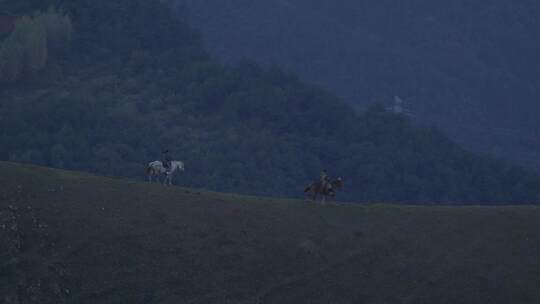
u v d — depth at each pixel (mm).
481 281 47531
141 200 50219
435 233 51406
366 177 178000
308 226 50250
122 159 159250
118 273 44156
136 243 46344
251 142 177625
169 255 45938
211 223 49000
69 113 168375
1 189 48438
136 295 43094
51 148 151125
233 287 44594
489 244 50844
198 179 156875
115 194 50406
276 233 49062
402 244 49906
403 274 47406
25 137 153750
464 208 55469
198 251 46594
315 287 45469
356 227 50969
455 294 46406
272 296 44438
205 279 44781
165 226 48094
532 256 50031
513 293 46844
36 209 47344
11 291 41688
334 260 47688
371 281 46531
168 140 174625
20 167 51719
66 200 48781
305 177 175125
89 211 48156
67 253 44688
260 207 51656
